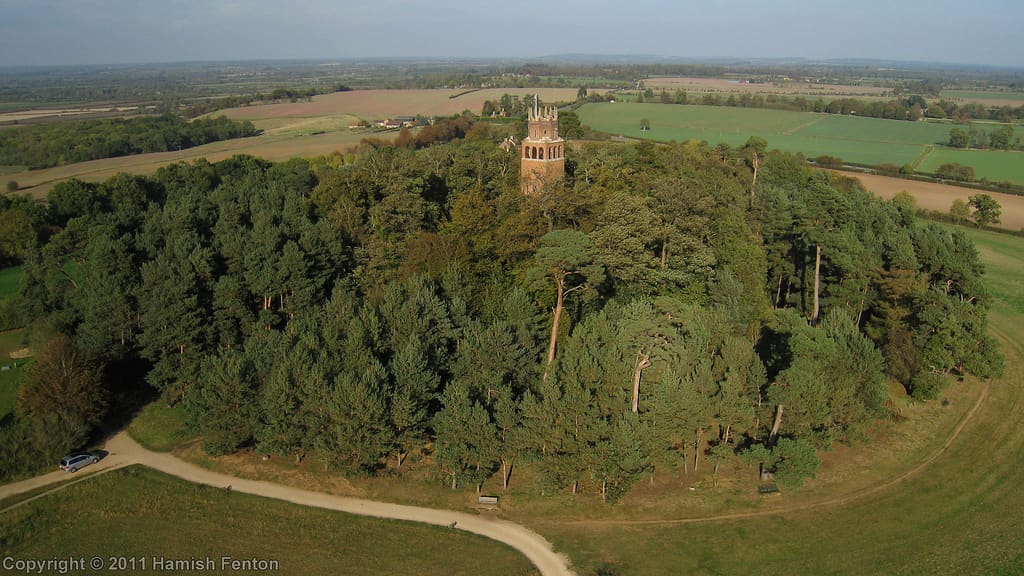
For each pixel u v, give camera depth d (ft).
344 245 293.23
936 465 209.26
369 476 198.59
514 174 364.99
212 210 329.52
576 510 188.03
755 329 253.85
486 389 204.33
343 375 191.11
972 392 258.16
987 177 627.46
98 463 209.87
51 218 405.59
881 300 292.61
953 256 294.25
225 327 251.19
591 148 459.73
